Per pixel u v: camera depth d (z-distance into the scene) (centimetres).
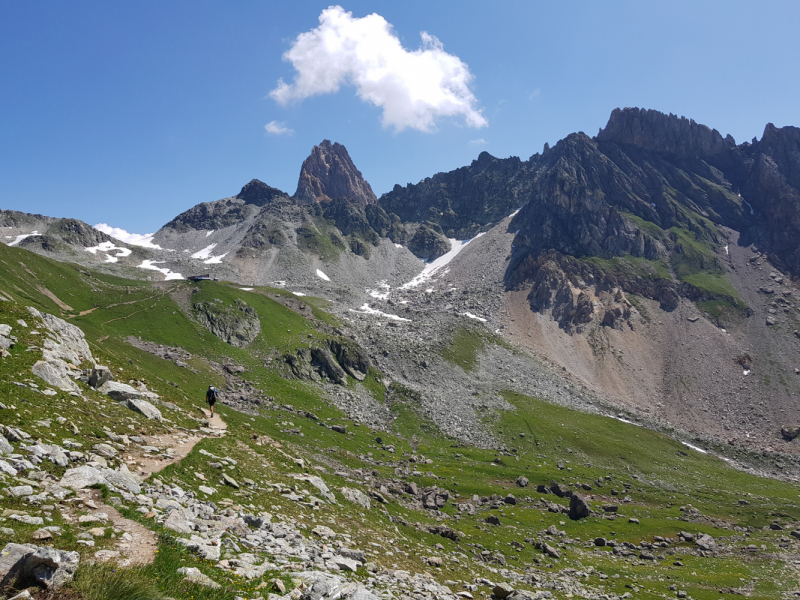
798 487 14862
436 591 3133
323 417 14300
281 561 2277
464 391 19188
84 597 1294
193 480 3130
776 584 7450
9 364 3369
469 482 11938
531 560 7225
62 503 1873
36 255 17200
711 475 15100
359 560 3106
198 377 13300
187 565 1738
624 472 14638
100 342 11519
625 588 6494
